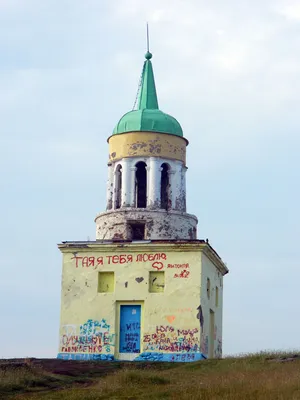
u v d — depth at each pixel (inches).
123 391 1238.9
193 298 1705.2
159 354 1691.7
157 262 1734.7
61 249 1779.0
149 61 1971.0
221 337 1948.8
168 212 1822.1
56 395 1229.7
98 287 1753.2
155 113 1886.1
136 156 1844.2
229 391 1159.6
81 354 1721.2
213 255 1808.6
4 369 1417.3
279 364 1450.5
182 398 1138.0
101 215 1850.4
